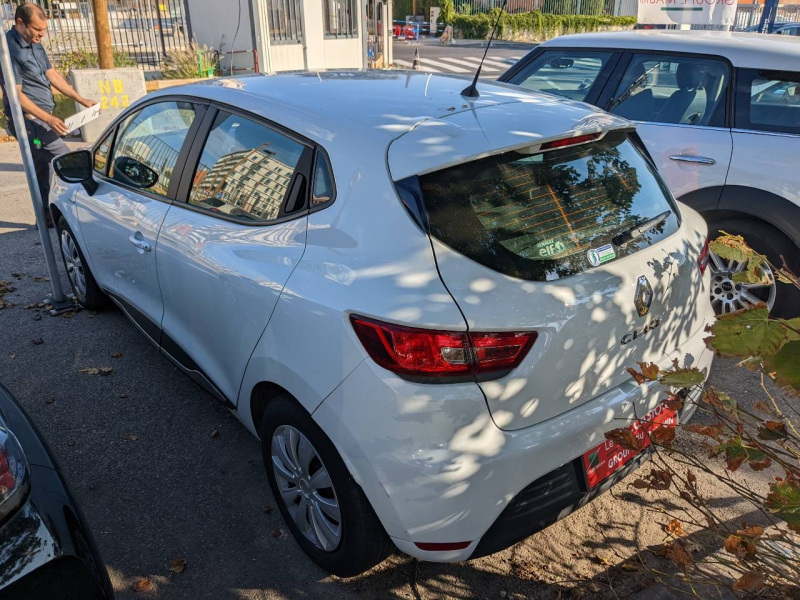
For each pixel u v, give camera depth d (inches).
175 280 130.8
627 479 130.2
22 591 72.1
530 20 1305.4
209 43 617.0
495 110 107.2
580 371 92.4
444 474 84.9
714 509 122.3
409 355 84.8
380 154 96.1
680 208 120.2
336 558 102.7
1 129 429.7
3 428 79.0
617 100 192.1
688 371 82.4
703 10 543.2
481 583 107.5
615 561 111.3
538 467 89.7
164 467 133.2
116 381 162.4
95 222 163.9
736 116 171.8
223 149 125.1
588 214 99.0
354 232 95.7
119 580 107.1
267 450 112.4
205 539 115.6
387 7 757.3
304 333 95.9
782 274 95.4
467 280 87.1
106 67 447.5
